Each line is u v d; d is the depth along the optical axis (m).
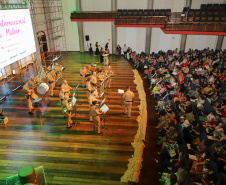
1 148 7.60
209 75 13.12
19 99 11.48
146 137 8.38
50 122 9.27
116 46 22.30
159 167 6.79
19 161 6.96
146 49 22.27
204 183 5.28
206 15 17.95
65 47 22.78
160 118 9.12
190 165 5.71
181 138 6.80
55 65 13.16
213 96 10.16
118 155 7.24
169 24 15.95
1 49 10.09
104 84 12.57
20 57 11.81
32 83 10.56
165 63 16.28
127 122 9.23
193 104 9.73
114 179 6.23
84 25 21.83
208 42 21.53
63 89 8.79
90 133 8.47
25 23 12.12
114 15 19.28
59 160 7.00
